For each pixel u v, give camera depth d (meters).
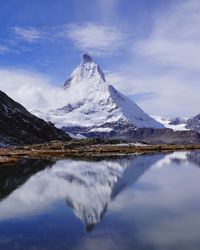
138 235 43.81
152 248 39.69
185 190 74.81
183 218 51.28
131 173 106.81
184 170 115.69
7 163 132.25
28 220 50.34
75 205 59.62
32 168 117.31
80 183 85.19
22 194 69.62
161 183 85.25
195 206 58.88
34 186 79.75
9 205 59.84
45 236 43.44
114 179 93.06
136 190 74.88
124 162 145.12
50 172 107.12
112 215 53.12
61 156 177.50
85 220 50.19
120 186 80.56
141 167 125.12
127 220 50.41
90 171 111.12
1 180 89.19
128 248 39.62
